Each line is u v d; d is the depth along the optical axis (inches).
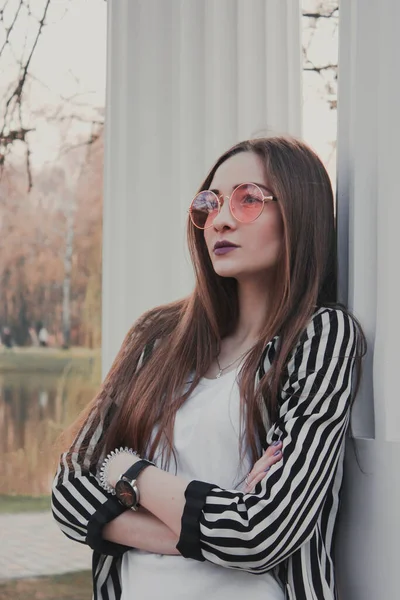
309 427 47.3
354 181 56.1
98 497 51.8
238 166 54.4
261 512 44.9
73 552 126.9
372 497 51.4
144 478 49.1
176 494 47.6
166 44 77.7
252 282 55.8
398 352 51.0
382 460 50.4
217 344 55.7
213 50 74.1
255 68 72.0
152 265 76.9
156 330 59.3
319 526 50.5
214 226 53.8
